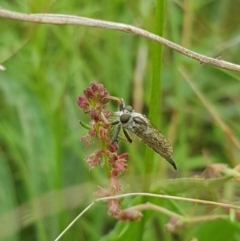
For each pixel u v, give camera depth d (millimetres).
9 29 251
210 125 279
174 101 268
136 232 183
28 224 225
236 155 258
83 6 272
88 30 279
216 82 285
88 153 248
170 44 161
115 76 277
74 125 258
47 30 258
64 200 170
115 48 281
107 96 151
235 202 172
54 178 226
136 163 245
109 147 154
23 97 258
